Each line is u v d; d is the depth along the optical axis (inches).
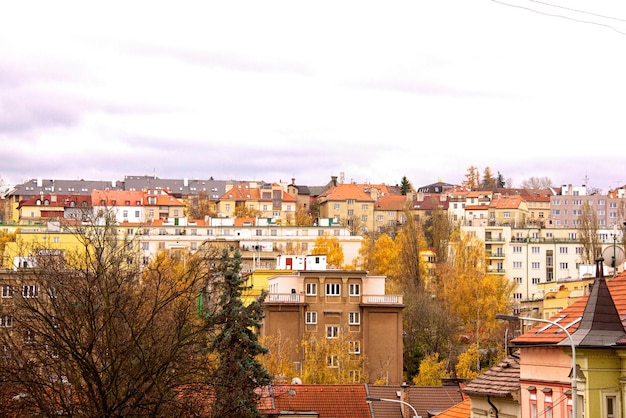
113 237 2859.3
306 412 3201.3
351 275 5585.6
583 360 1665.8
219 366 2513.5
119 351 1993.1
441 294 6934.1
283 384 3344.0
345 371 4867.1
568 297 5369.1
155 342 2043.6
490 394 2127.2
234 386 2289.6
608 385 1662.2
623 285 1873.8
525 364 1968.5
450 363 6018.7
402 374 5556.1
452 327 6328.7
